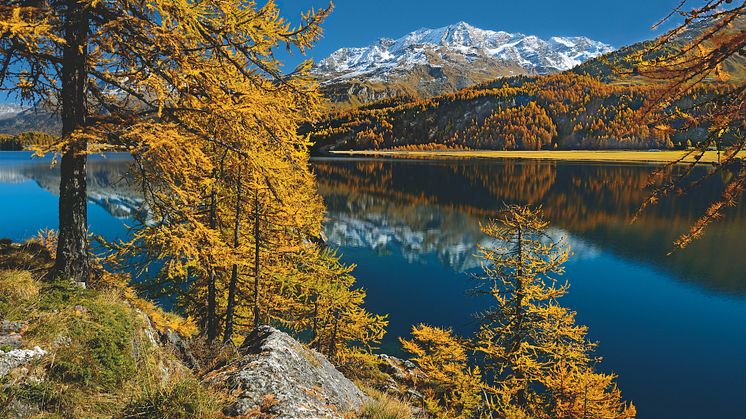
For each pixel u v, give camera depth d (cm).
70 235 725
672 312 2612
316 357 769
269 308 1521
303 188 1248
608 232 4894
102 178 7612
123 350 566
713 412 1576
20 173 9406
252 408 523
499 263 1603
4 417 405
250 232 1330
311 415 538
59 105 771
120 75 669
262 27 636
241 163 805
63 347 509
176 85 653
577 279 3309
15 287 591
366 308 2709
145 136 615
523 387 1395
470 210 6538
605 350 2103
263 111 660
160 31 608
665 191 271
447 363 1641
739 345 2141
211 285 1233
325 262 1655
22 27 496
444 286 3167
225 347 842
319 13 655
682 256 3872
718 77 246
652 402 1647
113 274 891
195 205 1099
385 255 4116
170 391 501
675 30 245
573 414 1160
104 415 466
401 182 9844
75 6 648
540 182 9256
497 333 1622
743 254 3847
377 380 1571
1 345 469
